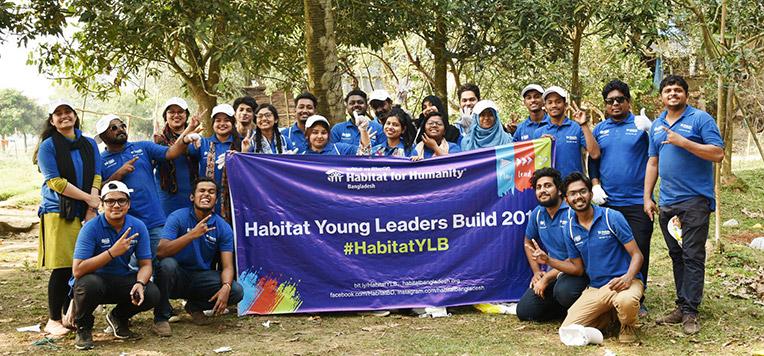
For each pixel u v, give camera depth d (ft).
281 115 64.49
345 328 21.72
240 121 24.09
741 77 34.09
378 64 65.92
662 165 21.08
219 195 23.57
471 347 19.33
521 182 23.45
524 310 21.84
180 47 46.39
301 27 46.65
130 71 45.14
